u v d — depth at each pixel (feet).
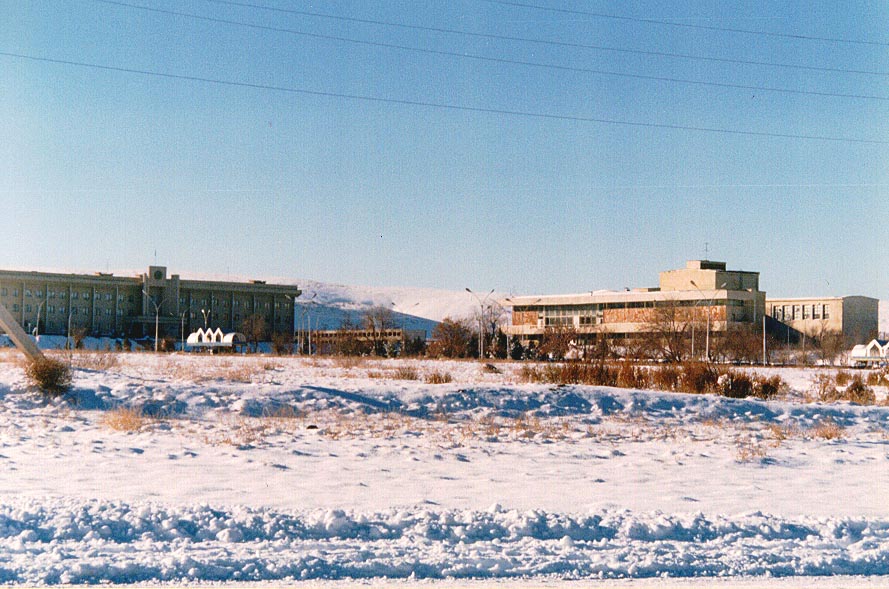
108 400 91.56
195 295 556.92
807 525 39.17
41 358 96.37
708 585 30.25
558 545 34.91
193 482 48.39
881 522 39.88
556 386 103.30
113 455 58.65
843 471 59.06
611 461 61.82
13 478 48.24
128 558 31.14
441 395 98.02
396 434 75.00
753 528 38.37
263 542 34.06
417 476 52.80
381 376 141.59
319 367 180.75
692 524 38.55
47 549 32.37
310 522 36.83
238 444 65.41
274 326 586.04
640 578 31.01
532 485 50.26
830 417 94.43
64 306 510.58
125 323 531.91
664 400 99.81
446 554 32.76
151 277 531.50
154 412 86.07
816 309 434.71
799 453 67.92
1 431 71.56
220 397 93.20
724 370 126.41
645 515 40.16
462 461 60.34
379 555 32.53
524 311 486.79
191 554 31.78
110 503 38.52
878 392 140.77
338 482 49.65
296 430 76.07
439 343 351.05
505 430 80.48
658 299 431.43
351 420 85.56
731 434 81.05
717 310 409.28
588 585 29.89
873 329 437.58
